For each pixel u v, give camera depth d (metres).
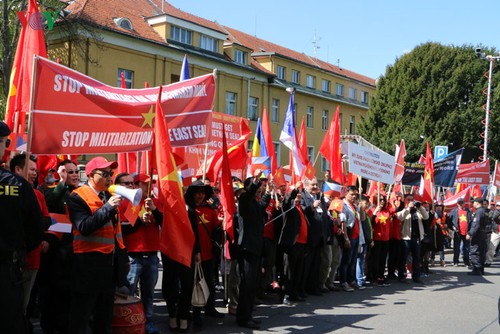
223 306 8.02
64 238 5.55
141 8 29.97
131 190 4.73
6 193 3.71
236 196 7.83
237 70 33.06
